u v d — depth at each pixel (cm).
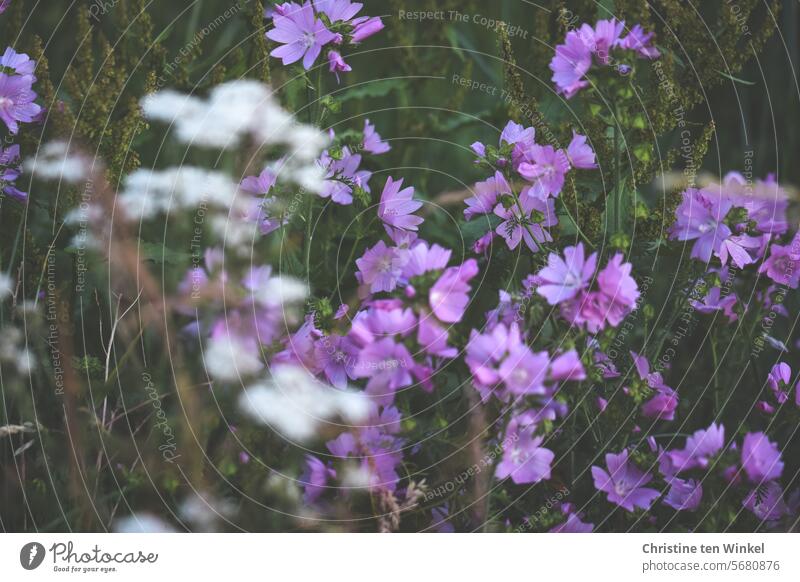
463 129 176
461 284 144
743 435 152
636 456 148
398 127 176
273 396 145
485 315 155
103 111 155
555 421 151
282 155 155
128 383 152
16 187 158
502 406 143
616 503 149
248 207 153
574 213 151
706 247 150
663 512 153
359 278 151
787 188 162
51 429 152
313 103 155
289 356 147
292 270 157
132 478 146
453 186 183
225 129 154
